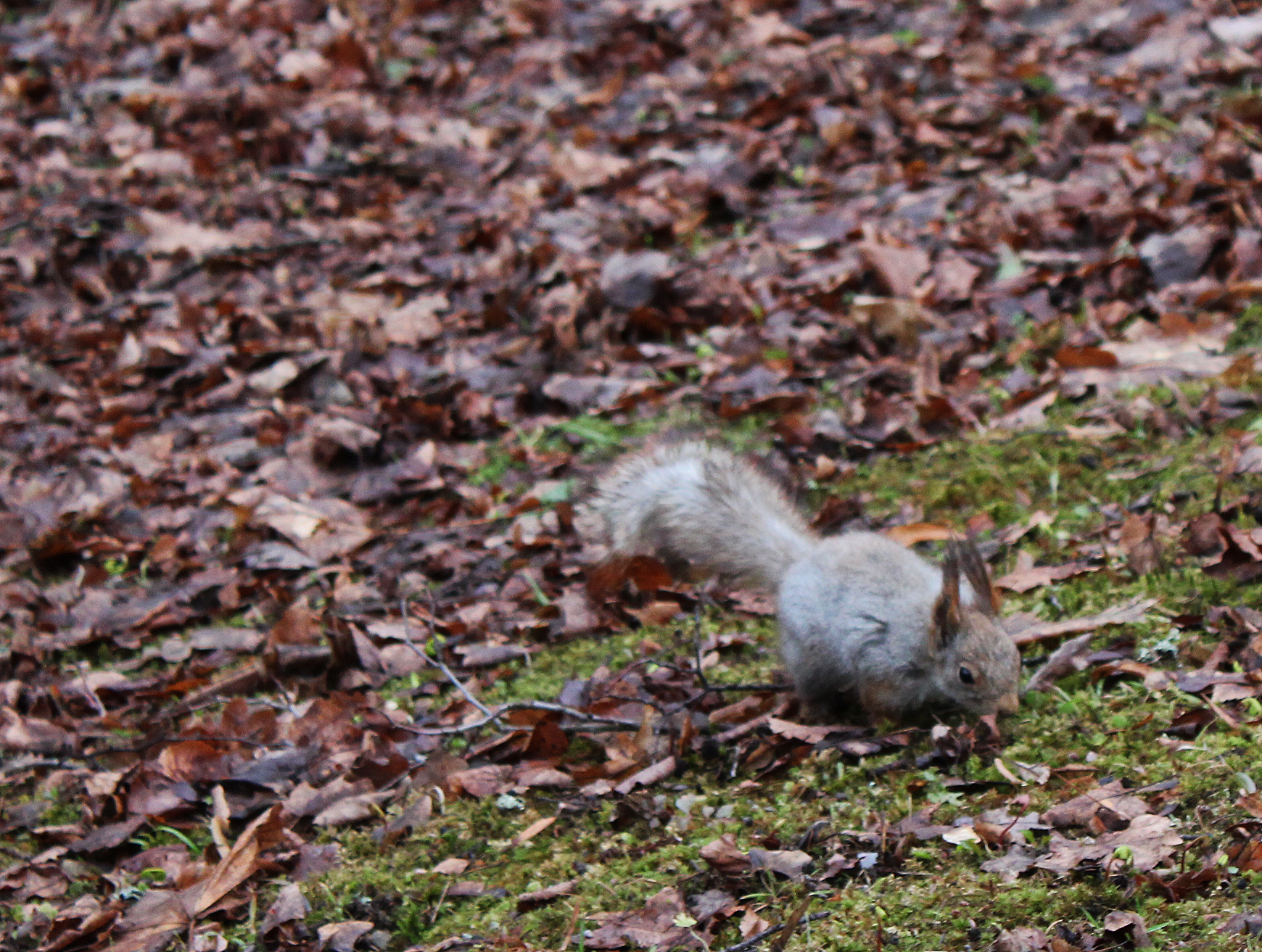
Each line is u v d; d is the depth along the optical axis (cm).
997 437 1040
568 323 1298
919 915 594
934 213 1359
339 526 1123
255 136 1827
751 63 1755
